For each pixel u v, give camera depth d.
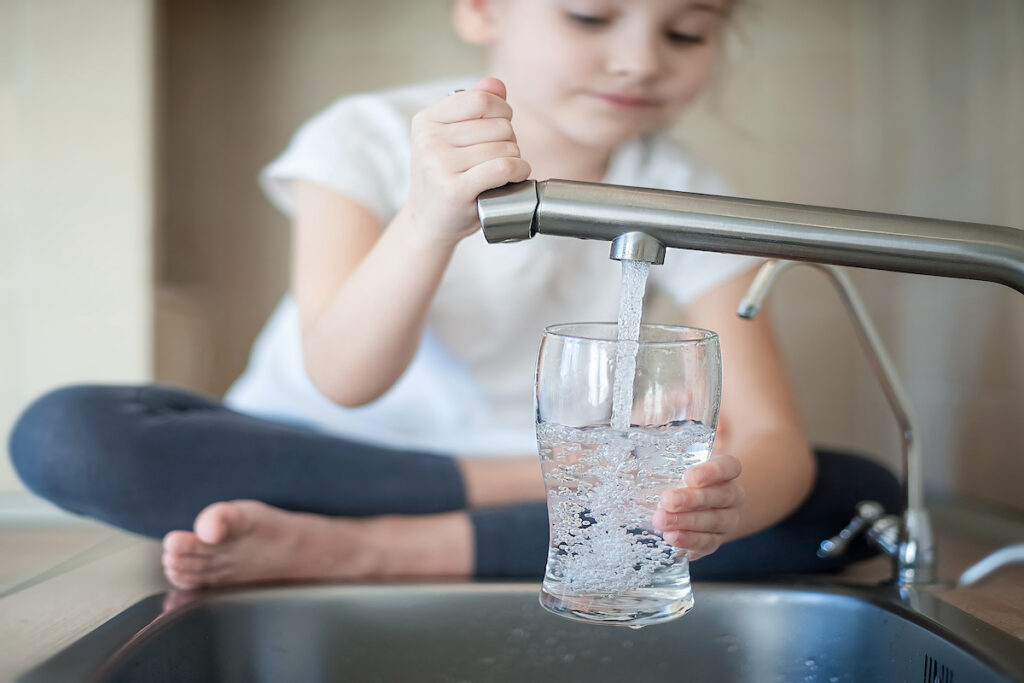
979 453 2.26
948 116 2.67
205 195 3.05
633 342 0.67
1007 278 0.65
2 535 1.65
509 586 0.88
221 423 1.09
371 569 1.00
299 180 1.45
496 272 1.43
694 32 1.27
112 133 2.56
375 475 1.10
